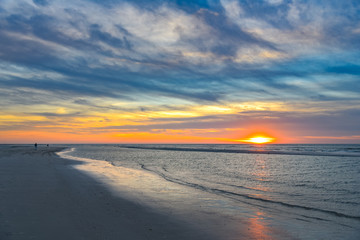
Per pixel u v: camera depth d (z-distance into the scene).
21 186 12.67
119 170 23.80
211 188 15.00
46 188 12.38
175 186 15.13
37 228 6.61
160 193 12.66
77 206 9.17
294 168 28.41
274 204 10.98
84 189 12.73
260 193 13.73
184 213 9.01
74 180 15.69
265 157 48.66
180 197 11.84
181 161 38.84
